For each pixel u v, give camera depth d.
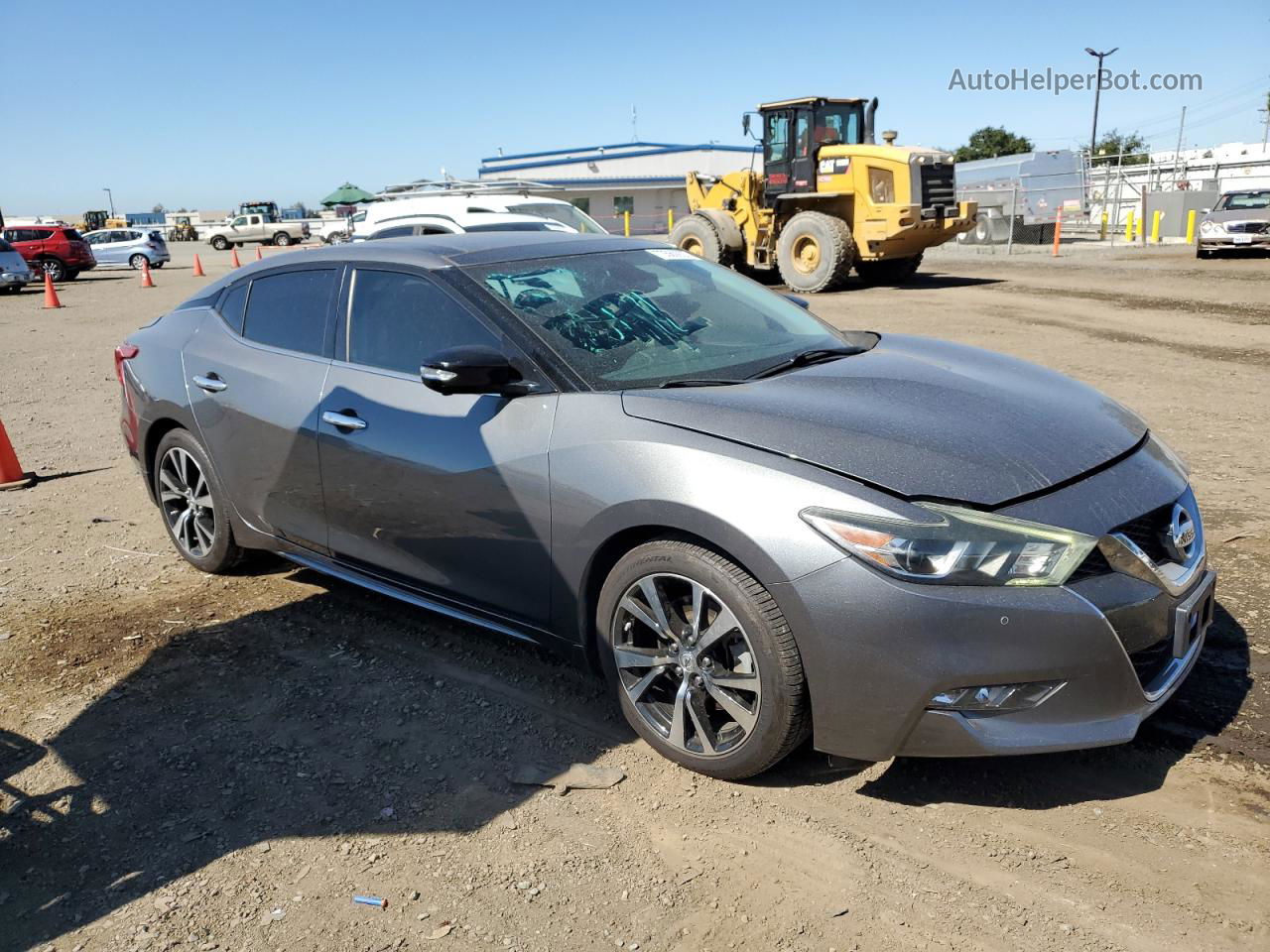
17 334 15.18
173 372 4.49
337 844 2.71
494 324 3.34
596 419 3.00
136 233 35.72
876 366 3.39
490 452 3.20
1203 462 5.78
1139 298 14.39
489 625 3.50
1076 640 2.46
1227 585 3.98
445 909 2.44
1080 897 2.36
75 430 8.10
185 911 2.47
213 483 4.39
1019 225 28.09
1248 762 2.83
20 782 3.07
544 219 10.69
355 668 3.72
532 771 3.00
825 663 2.57
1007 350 10.05
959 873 2.47
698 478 2.73
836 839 2.62
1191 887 2.37
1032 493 2.59
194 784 3.01
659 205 51.84
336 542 3.88
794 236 17.12
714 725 2.97
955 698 2.51
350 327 3.82
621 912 2.40
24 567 4.91
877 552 2.49
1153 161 52.03
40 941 2.39
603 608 3.05
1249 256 21.72
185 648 3.94
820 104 17.14
